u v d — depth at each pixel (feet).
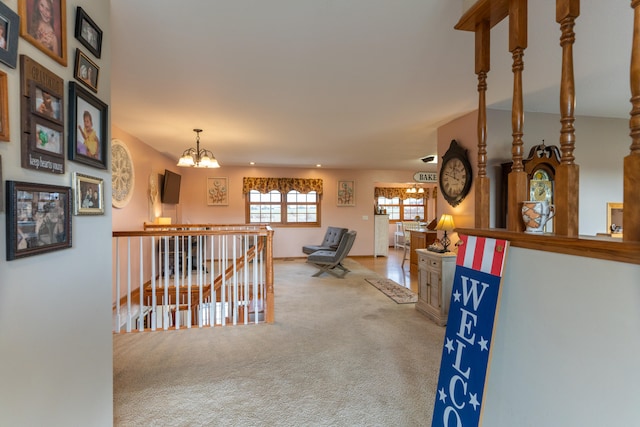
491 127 11.31
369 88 9.30
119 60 7.55
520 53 4.43
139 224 16.14
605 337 2.92
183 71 8.15
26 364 3.45
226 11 5.72
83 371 4.59
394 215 35.53
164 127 13.51
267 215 26.78
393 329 10.55
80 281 4.52
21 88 3.33
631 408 2.70
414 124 13.12
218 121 12.62
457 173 12.27
